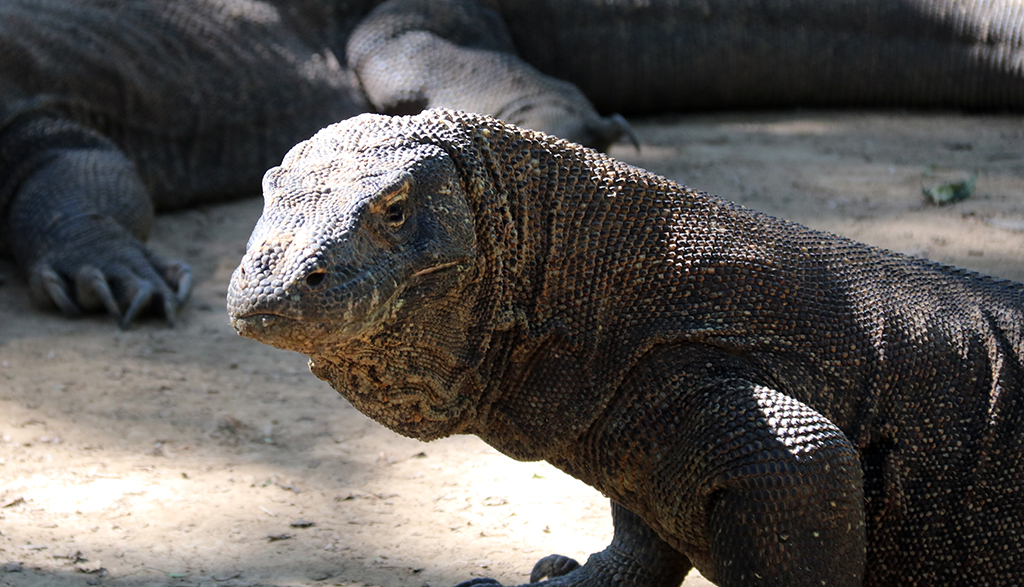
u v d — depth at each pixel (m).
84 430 7.78
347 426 7.96
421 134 4.42
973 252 10.09
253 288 3.75
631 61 16.31
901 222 11.13
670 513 4.45
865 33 16.52
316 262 3.76
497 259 4.48
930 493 4.73
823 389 4.64
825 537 4.12
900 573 4.80
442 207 4.25
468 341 4.48
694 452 4.30
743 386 4.35
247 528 6.33
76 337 9.86
